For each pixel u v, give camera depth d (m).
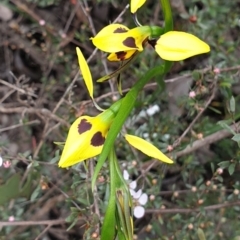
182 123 0.18
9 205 0.17
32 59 0.21
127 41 0.10
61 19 0.21
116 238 0.11
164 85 0.16
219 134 0.16
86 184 0.14
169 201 0.19
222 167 0.15
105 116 0.10
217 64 0.17
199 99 0.16
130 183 0.14
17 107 0.18
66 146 0.10
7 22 0.21
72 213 0.14
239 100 0.19
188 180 0.18
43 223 0.15
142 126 0.17
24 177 0.16
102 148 0.10
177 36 0.10
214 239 0.16
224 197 0.16
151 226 0.16
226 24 0.19
